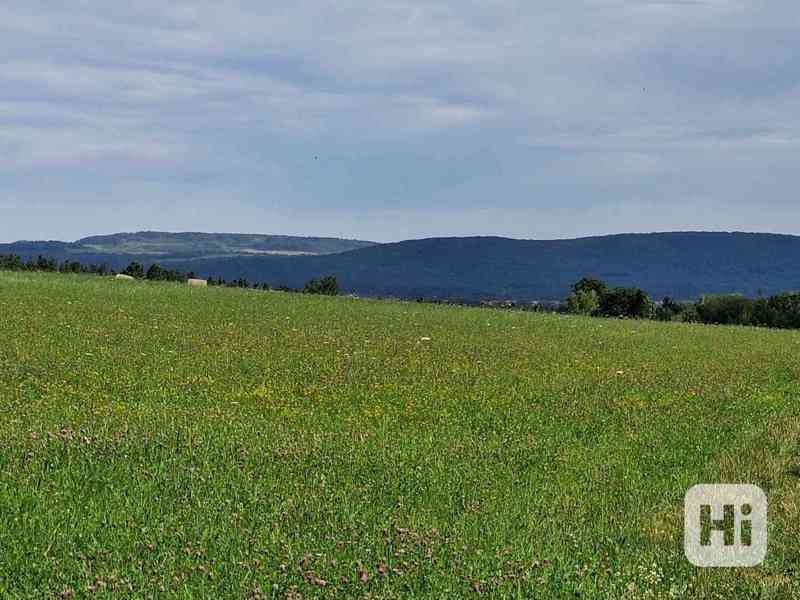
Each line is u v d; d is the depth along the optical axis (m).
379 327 37.78
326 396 20.47
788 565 10.21
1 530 9.96
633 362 29.52
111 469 12.59
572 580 9.31
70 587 8.56
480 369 26.02
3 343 26.52
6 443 13.88
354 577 9.07
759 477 14.13
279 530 10.36
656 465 14.80
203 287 58.62
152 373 22.59
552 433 17.25
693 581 9.60
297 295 57.28
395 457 14.40
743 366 29.92
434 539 10.31
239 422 16.80
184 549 9.60
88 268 77.81
